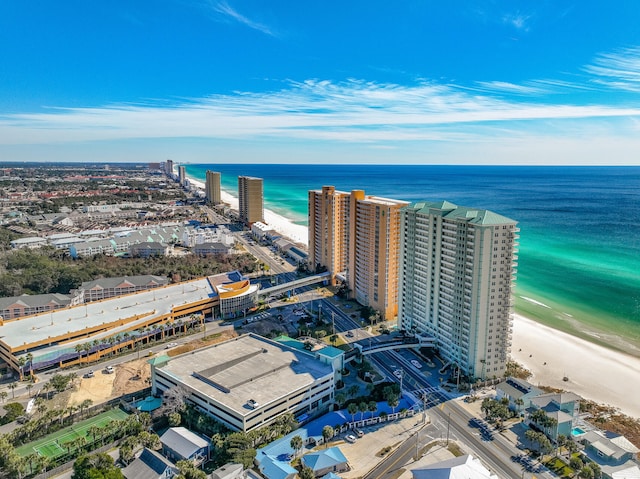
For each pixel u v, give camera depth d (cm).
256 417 14600
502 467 13438
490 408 15700
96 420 15625
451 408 16650
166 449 14000
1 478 12425
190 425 15350
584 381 19025
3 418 15425
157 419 15662
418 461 13725
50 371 19412
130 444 13538
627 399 17638
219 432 14575
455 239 18988
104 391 17850
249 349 19125
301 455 13900
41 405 15875
